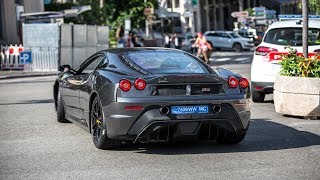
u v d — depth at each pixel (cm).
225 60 3928
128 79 816
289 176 704
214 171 733
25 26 3164
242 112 846
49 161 803
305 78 1155
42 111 1352
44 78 2741
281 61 1242
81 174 727
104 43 3528
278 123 1122
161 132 823
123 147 890
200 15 6812
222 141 909
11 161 805
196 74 844
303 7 1252
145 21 4453
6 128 1096
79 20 4297
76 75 1034
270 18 4962
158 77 812
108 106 823
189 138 829
